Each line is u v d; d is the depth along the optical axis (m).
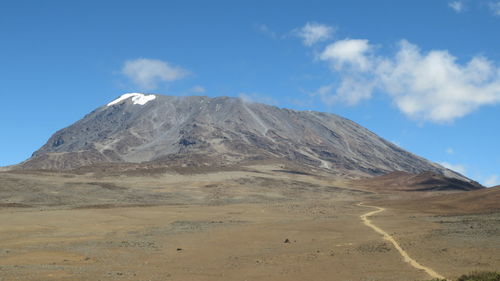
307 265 39.06
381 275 33.62
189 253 47.94
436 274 32.66
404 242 47.72
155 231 66.31
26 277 34.53
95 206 107.38
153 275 35.94
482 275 29.41
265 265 40.00
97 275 35.50
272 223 74.94
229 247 51.66
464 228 56.31
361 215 87.69
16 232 63.03
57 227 68.81
